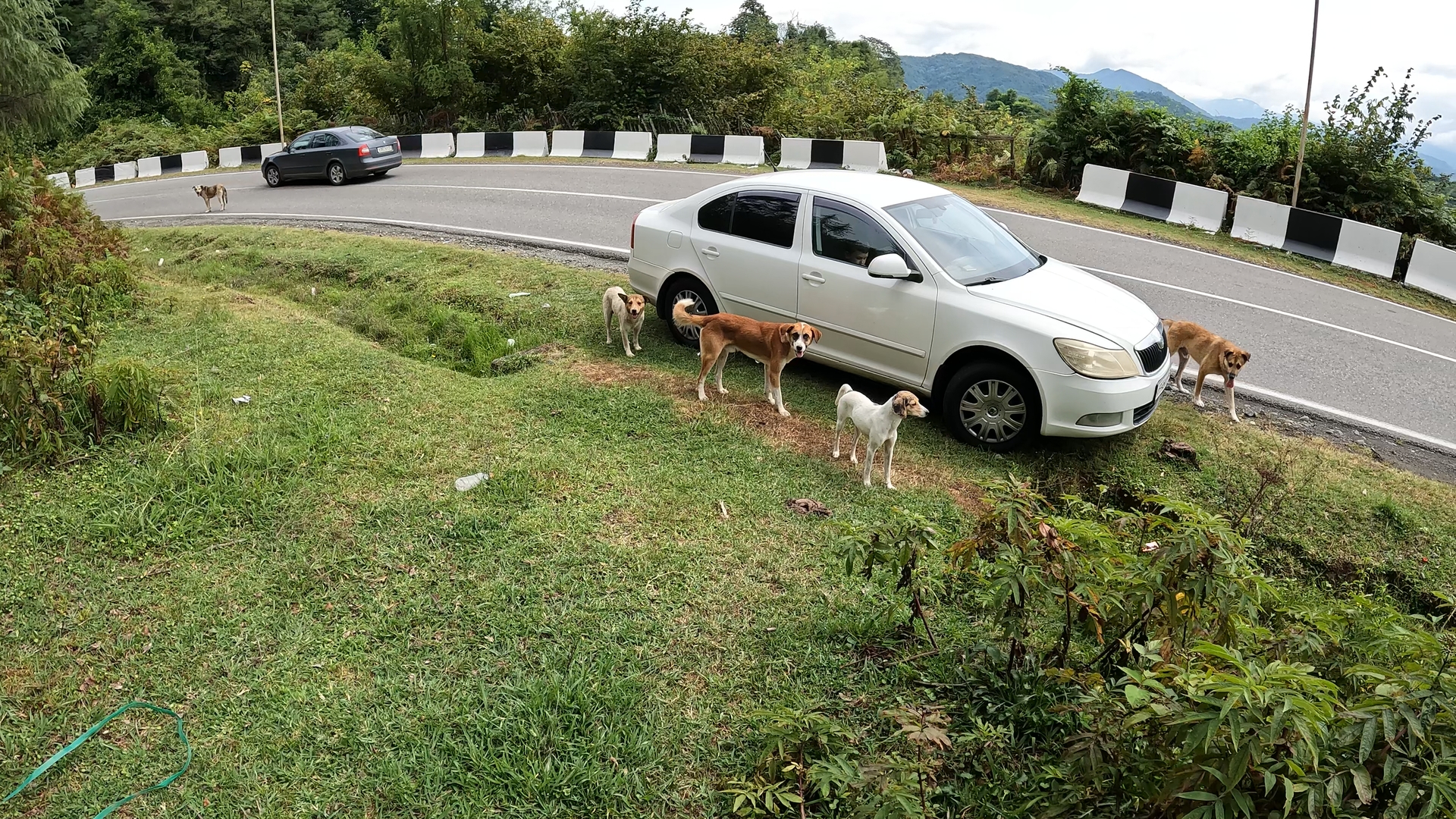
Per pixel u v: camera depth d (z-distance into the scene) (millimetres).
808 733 3289
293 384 6957
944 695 3826
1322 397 8047
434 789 3229
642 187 17562
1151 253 13203
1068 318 6148
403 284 10609
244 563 4543
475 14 27828
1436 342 9953
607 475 5598
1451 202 15812
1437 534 5762
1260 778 2572
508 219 14805
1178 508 3432
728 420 6574
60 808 3127
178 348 7805
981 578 4016
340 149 20297
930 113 20188
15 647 3893
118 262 9492
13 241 8969
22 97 19922
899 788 2898
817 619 4262
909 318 6602
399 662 3873
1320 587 5395
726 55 25203
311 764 3338
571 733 3496
